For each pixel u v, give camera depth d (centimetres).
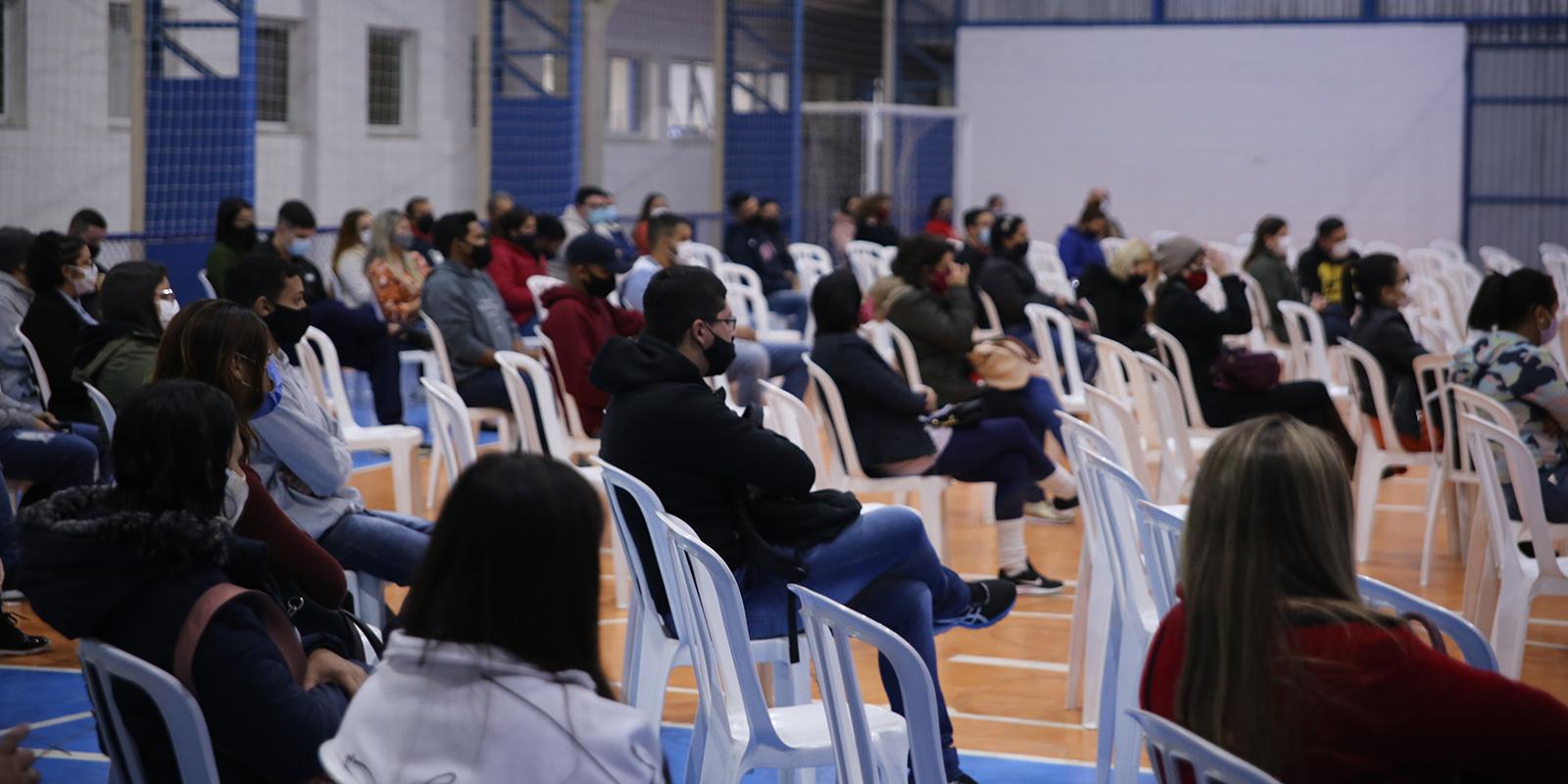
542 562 181
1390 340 607
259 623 231
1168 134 1794
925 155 1812
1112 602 360
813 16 1856
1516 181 1706
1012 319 909
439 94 1413
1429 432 577
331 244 1127
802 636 345
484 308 720
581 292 628
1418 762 185
